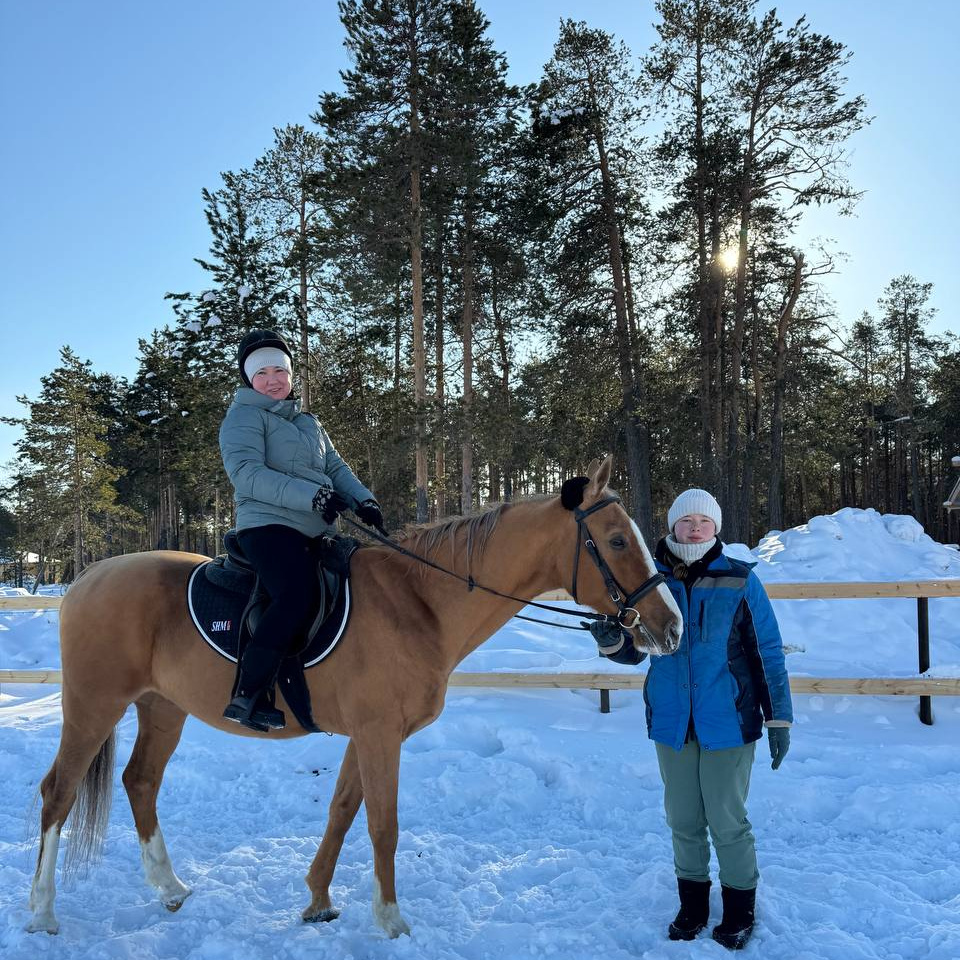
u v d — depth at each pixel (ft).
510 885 11.89
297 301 88.33
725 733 10.01
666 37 82.07
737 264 86.53
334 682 10.61
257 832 14.65
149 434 142.92
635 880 11.85
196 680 10.97
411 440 72.54
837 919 10.55
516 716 19.97
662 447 90.43
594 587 10.36
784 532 36.63
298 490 10.49
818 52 77.61
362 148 69.21
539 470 86.69
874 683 19.44
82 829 11.47
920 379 153.17
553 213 77.82
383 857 10.43
